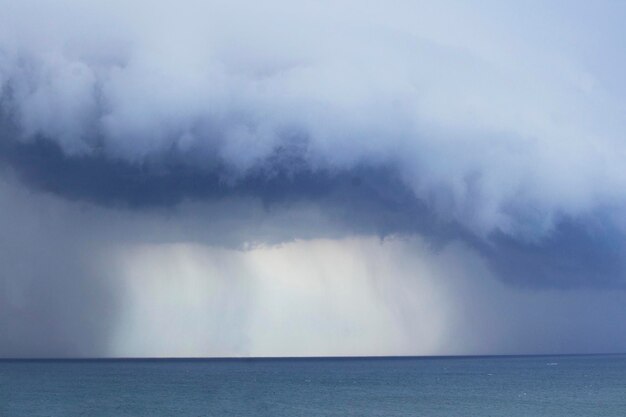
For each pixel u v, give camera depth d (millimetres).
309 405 150500
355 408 144125
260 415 131875
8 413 134750
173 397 170625
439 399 165625
